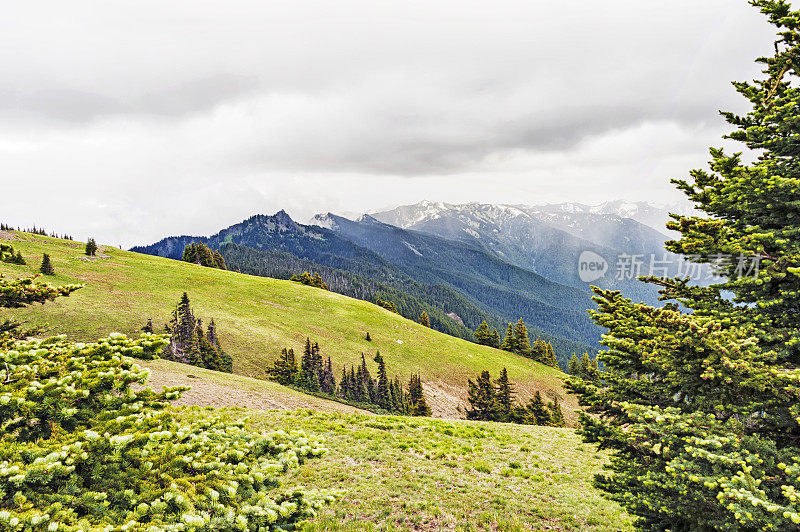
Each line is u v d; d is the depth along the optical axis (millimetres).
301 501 5301
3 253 6840
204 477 4715
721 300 7906
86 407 4680
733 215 8133
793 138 7086
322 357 71938
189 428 5312
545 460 19219
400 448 18844
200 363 53594
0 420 4203
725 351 6039
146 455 4504
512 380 94938
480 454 19375
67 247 108125
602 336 8117
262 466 5340
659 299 8477
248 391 36469
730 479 5387
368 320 105875
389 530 10883
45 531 3406
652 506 6363
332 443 18516
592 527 11805
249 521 4668
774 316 7238
